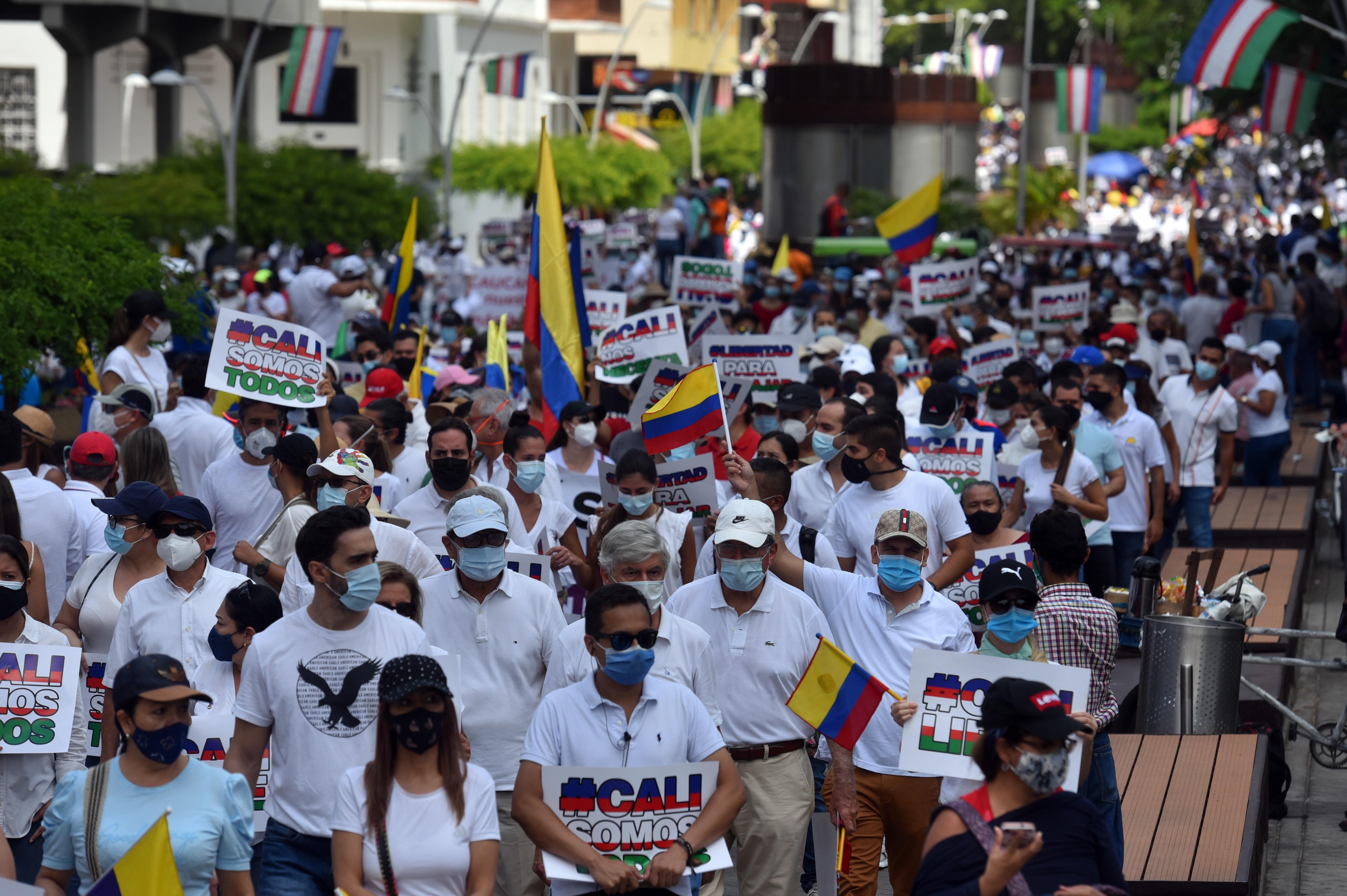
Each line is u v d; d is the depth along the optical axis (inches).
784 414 911.7
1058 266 3395.7
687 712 546.6
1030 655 609.0
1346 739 872.9
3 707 588.1
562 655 581.6
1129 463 1125.7
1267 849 793.6
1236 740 805.9
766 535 614.2
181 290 1365.7
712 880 576.4
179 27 3759.8
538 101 5733.3
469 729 615.8
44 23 3538.4
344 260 1609.3
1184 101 6899.6
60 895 480.7
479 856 485.7
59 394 1493.6
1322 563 1499.8
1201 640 821.9
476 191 4751.5
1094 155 7194.9
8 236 1263.5
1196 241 2240.4
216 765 498.9
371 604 536.1
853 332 1679.4
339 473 687.1
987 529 818.8
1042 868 443.2
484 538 606.9
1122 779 754.8
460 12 4899.1
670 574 757.9
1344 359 2084.2
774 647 633.6
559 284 1090.1
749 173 6348.4
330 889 533.3
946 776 565.6
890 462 759.7
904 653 655.8
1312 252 2121.1
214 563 792.9
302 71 3147.1
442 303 2787.9
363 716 532.4
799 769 637.3
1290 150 5871.1
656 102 7273.6
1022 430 1035.9
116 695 466.9
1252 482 1665.8
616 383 1178.6
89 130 3678.6
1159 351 1653.5
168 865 445.7
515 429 785.6
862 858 647.1
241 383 786.8
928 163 4303.6
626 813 520.4
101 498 786.8
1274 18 2273.6
